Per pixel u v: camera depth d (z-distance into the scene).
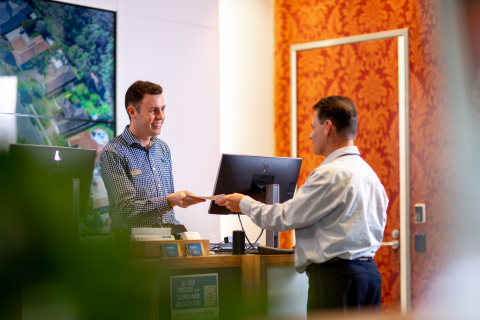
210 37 4.27
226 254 2.22
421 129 3.94
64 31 3.50
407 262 3.92
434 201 3.85
